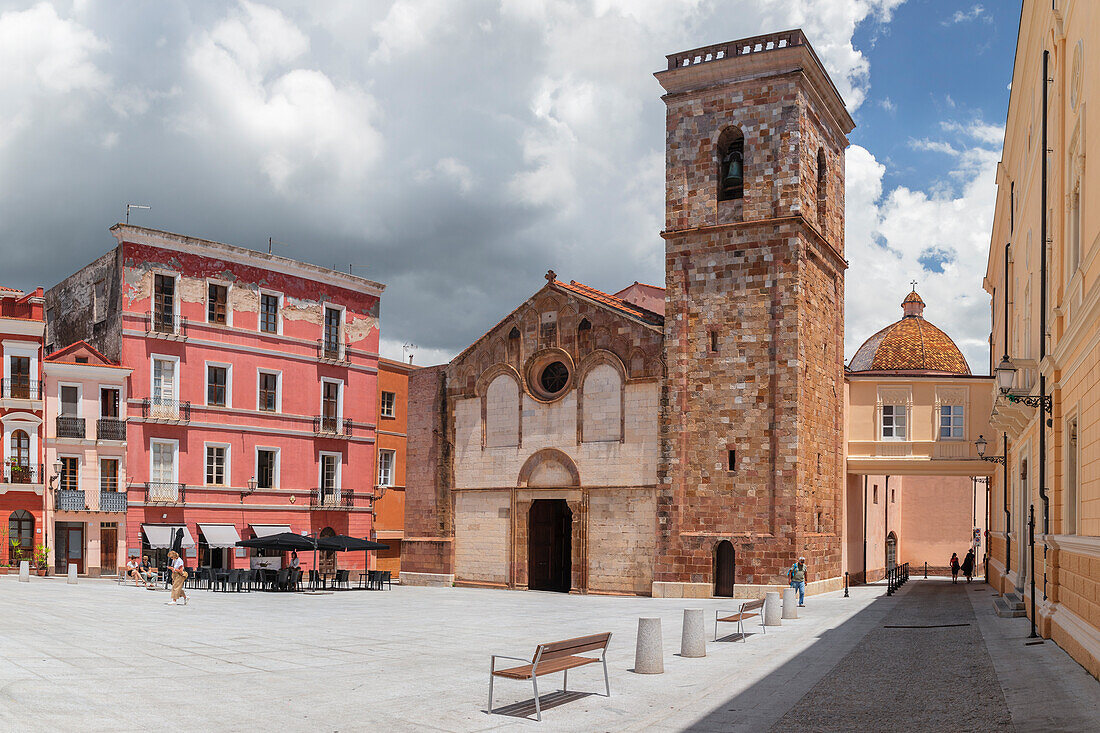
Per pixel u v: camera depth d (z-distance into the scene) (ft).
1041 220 75.77
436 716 47.88
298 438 200.75
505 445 165.48
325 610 113.39
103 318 185.16
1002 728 42.91
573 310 159.53
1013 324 121.70
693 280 148.25
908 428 161.07
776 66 145.69
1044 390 77.51
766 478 139.54
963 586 162.61
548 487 158.81
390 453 227.40
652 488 147.54
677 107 153.28
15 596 114.11
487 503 166.61
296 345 201.67
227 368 189.98
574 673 62.28
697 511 143.64
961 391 159.94
